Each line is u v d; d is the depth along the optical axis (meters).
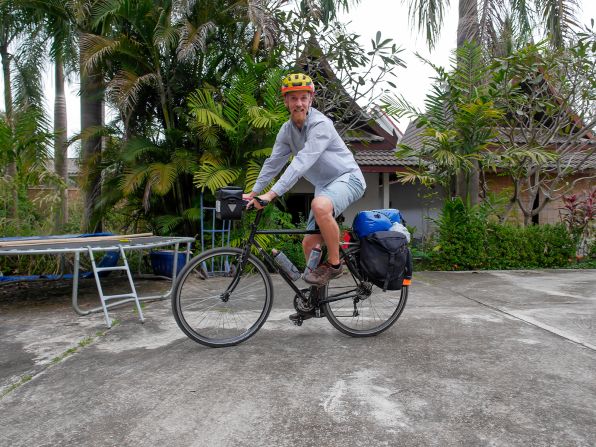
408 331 3.82
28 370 2.96
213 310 3.56
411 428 2.19
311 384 2.69
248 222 7.09
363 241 3.58
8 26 8.98
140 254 6.66
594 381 2.75
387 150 11.91
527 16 9.36
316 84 9.02
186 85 7.83
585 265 8.21
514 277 7.05
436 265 7.92
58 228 7.93
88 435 2.13
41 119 7.17
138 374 2.86
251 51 8.00
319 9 8.56
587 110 8.98
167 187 6.46
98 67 7.72
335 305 3.67
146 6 6.83
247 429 2.17
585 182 12.18
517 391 2.60
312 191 11.48
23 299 5.32
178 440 2.08
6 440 2.09
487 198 9.58
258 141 7.34
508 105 8.39
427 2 9.09
